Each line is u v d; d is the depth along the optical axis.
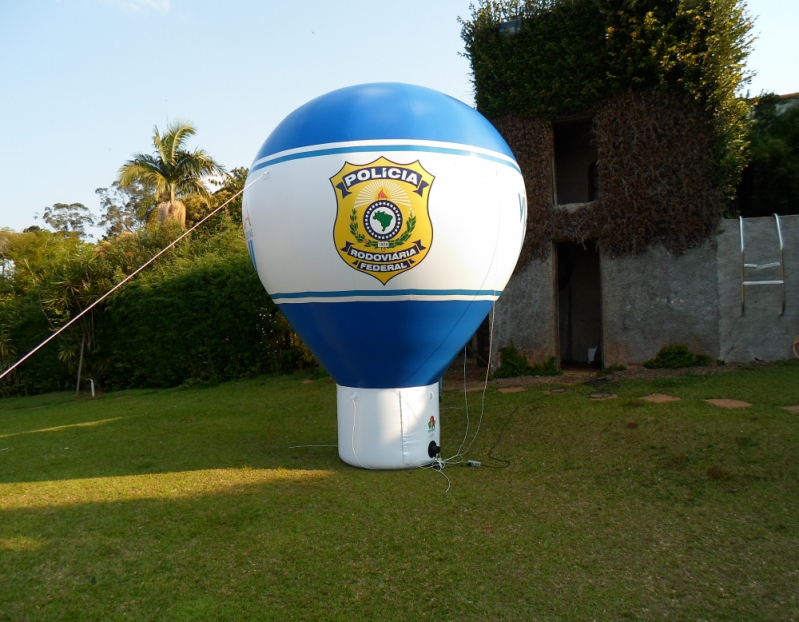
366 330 5.40
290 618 3.38
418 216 5.09
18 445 8.40
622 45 9.93
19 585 3.94
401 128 5.20
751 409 6.74
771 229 9.34
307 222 5.21
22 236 27.97
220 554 4.22
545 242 10.62
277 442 7.47
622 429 6.53
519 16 10.81
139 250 16.39
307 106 5.75
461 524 4.49
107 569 4.10
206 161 23.44
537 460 5.97
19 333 16.38
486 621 3.27
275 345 13.72
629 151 10.09
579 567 3.79
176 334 13.98
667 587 3.51
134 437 8.32
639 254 10.03
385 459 5.88
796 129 12.70
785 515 4.31
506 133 10.95
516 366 10.76
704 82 9.51
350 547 4.20
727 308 9.53
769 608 3.26
